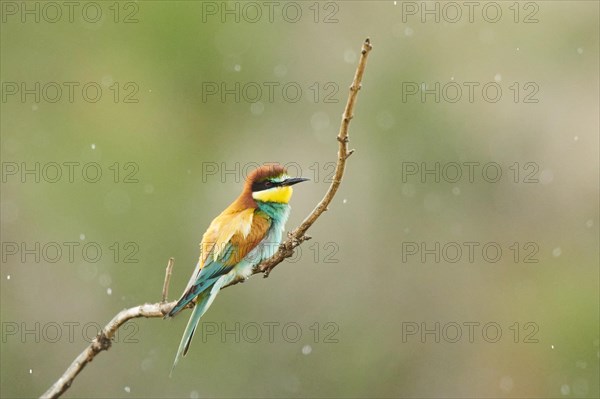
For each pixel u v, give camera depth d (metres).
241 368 14.23
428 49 14.29
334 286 14.55
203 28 13.91
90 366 13.88
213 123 13.95
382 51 14.23
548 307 14.41
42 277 13.64
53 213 13.55
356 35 14.22
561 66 14.28
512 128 14.30
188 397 13.99
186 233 13.66
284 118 14.12
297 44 14.15
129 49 13.84
